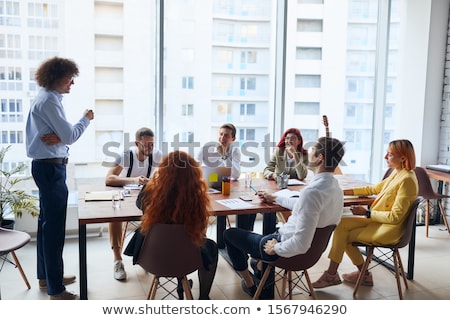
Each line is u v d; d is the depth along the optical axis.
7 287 3.19
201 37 4.48
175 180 2.31
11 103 3.95
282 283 3.08
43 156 2.84
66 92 2.90
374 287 3.34
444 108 5.09
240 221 3.79
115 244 3.44
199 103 4.57
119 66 4.24
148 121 4.42
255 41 4.68
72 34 4.04
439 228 4.93
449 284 3.41
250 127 4.81
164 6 4.28
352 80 5.16
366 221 3.27
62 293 3.01
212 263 2.69
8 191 3.73
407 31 5.18
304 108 4.95
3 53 3.88
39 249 3.12
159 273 2.41
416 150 5.16
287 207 2.88
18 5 3.87
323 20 4.86
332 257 3.23
